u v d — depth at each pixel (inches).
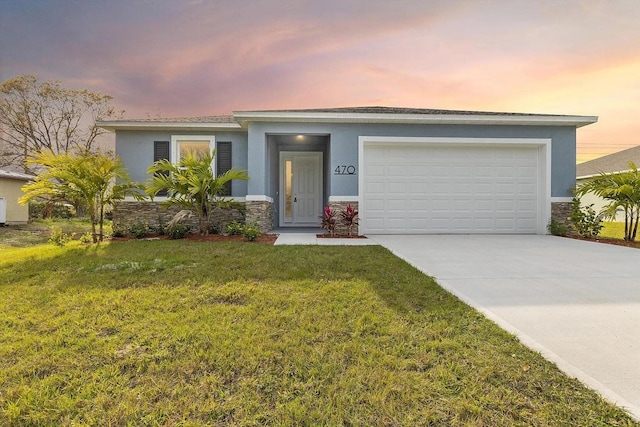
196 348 104.6
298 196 509.7
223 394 83.1
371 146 387.2
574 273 199.5
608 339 111.1
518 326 121.4
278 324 122.2
